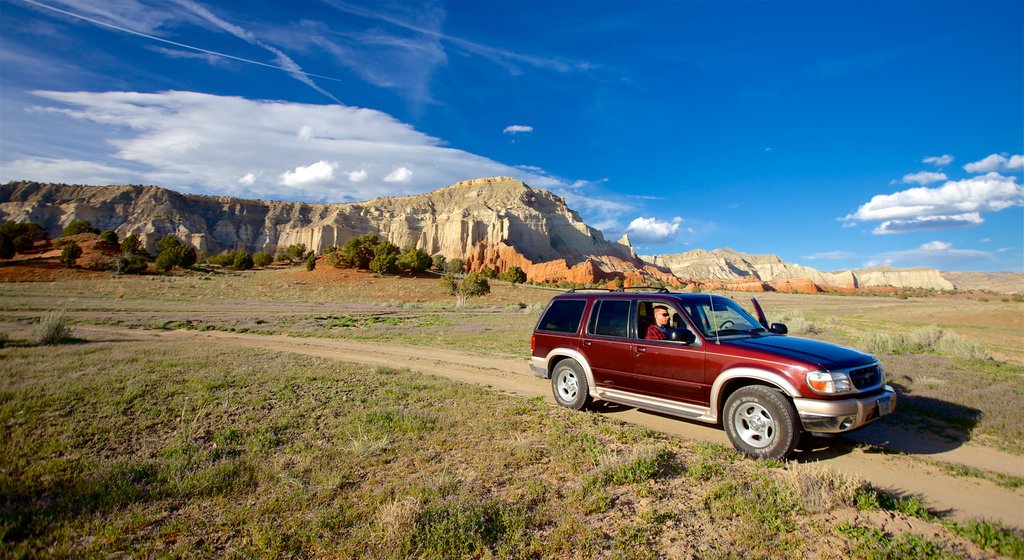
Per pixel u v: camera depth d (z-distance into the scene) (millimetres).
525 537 3814
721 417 6141
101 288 61250
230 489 4668
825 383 5289
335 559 3523
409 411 7422
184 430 6410
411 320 32531
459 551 3602
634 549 3635
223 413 7363
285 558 3545
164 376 10016
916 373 10312
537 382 10562
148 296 55562
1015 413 7148
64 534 3814
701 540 3760
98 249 93188
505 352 15602
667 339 6809
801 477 4527
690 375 6375
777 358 5648
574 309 8172
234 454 5645
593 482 4738
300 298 64500
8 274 67438
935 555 3465
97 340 18016
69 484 4723
